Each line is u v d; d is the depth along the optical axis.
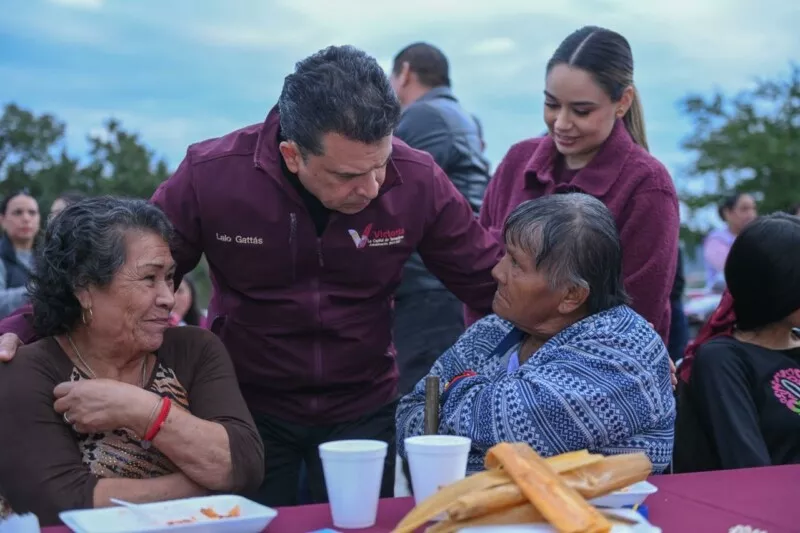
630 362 1.98
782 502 1.82
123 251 2.03
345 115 2.03
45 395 2.00
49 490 1.90
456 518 1.53
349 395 2.62
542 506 1.50
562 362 2.00
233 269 2.48
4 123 39.16
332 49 2.16
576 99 2.66
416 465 1.65
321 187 2.18
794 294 2.41
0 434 1.96
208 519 1.65
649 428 2.00
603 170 2.75
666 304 2.79
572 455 1.68
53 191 36.41
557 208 2.07
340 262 2.46
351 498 1.64
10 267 5.43
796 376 2.46
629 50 2.73
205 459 1.96
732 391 2.41
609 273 2.08
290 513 1.74
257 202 2.39
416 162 2.52
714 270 8.45
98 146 37.59
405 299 3.99
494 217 3.07
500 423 1.93
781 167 28.98
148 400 1.94
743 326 2.53
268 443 2.63
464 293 2.72
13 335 2.14
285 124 2.16
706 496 1.86
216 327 2.61
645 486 1.75
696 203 29.56
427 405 2.05
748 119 30.62
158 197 2.45
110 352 2.10
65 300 2.06
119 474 2.02
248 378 2.59
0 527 1.57
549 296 2.06
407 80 4.35
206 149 2.46
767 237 2.44
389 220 2.47
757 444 2.34
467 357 2.32
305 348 2.54
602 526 1.46
